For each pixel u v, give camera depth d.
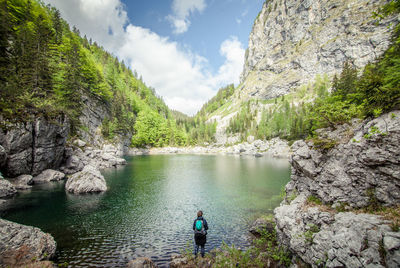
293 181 15.20
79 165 36.34
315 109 12.77
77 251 11.11
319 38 169.38
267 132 118.25
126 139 87.00
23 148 24.66
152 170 43.53
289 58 197.25
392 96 8.43
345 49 142.38
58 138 30.83
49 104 30.02
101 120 71.56
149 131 110.44
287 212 10.72
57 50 53.12
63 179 29.36
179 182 31.72
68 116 33.84
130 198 22.33
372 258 5.45
